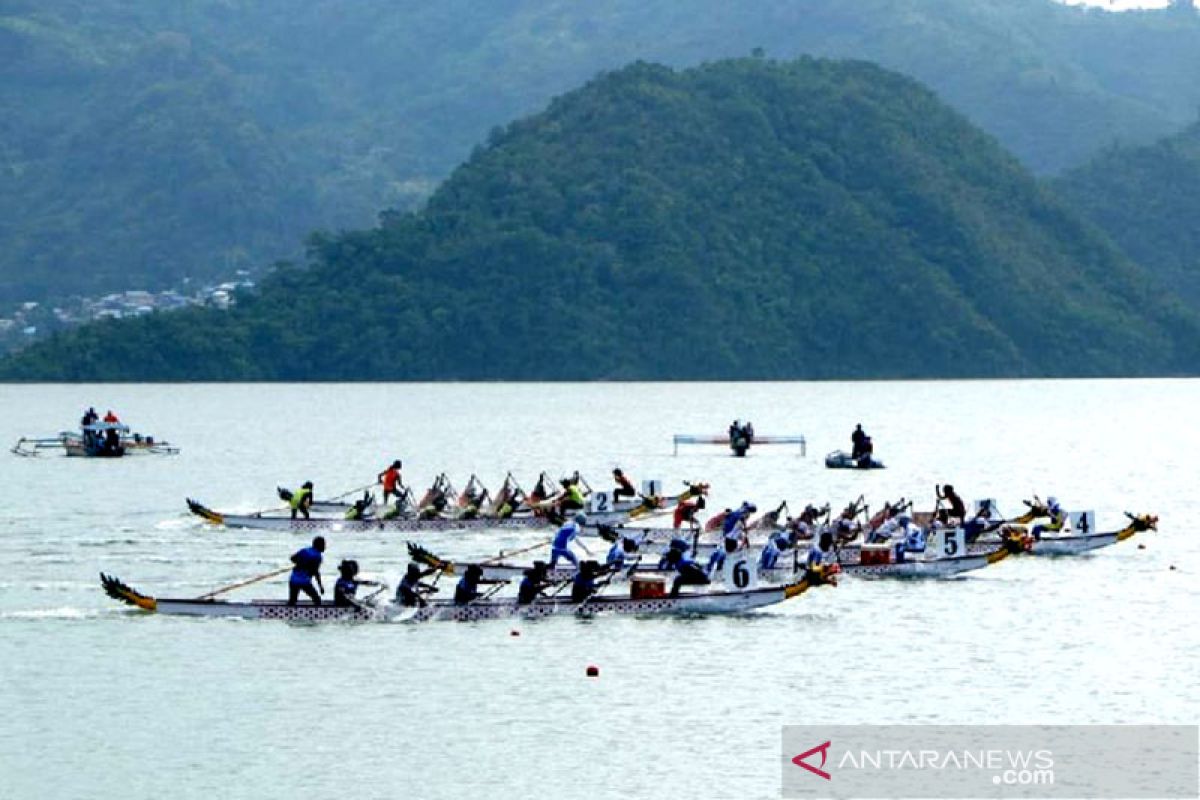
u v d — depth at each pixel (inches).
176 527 5413.4
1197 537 5137.8
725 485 7007.9
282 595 4128.9
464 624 3742.6
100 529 5378.9
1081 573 4387.3
